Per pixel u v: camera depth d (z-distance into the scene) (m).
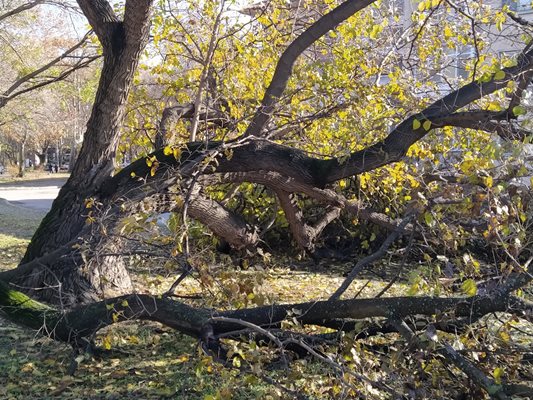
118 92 7.91
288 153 7.69
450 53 11.82
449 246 5.61
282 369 5.20
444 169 7.67
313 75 8.95
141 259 7.17
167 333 7.01
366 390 4.34
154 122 10.49
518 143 4.89
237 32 9.80
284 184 8.40
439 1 7.27
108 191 7.71
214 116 10.05
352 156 7.40
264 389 4.99
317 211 11.20
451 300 4.97
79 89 15.61
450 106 6.47
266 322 5.51
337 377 4.46
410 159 7.47
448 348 4.62
